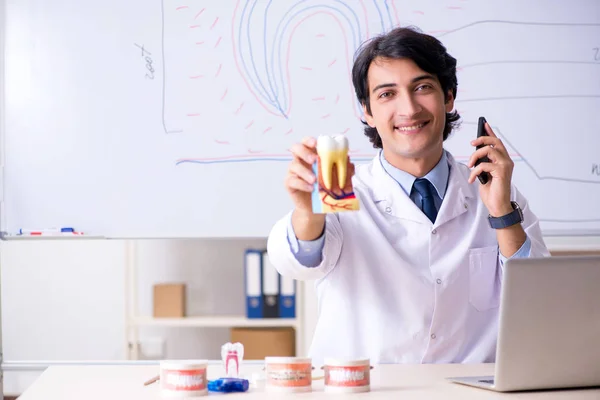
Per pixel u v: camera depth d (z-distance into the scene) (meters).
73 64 2.44
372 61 1.67
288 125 2.47
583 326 1.19
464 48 2.51
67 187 2.44
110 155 2.44
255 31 2.47
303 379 1.23
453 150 2.51
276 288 3.56
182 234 2.45
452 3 2.50
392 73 1.64
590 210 2.51
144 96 2.45
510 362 1.19
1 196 2.43
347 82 2.48
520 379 1.20
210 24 2.46
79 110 2.44
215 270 3.95
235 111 2.46
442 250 1.71
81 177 2.44
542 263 1.16
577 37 2.52
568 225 2.51
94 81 2.45
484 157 1.62
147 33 2.46
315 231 1.47
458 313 1.69
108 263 3.93
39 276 3.91
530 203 2.51
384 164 1.78
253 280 3.56
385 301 1.68
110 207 2.44
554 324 1.18
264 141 2.47
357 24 2.48
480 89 2.50
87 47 2.45
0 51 2.43
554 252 2.86
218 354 3.92
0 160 2.43
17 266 3.90
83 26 2.45
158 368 1.48
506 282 1.16
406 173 1.74
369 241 1.70
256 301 3.56
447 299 1.67
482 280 1.71
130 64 2.46
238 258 3.95
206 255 3.94
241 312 3.94
